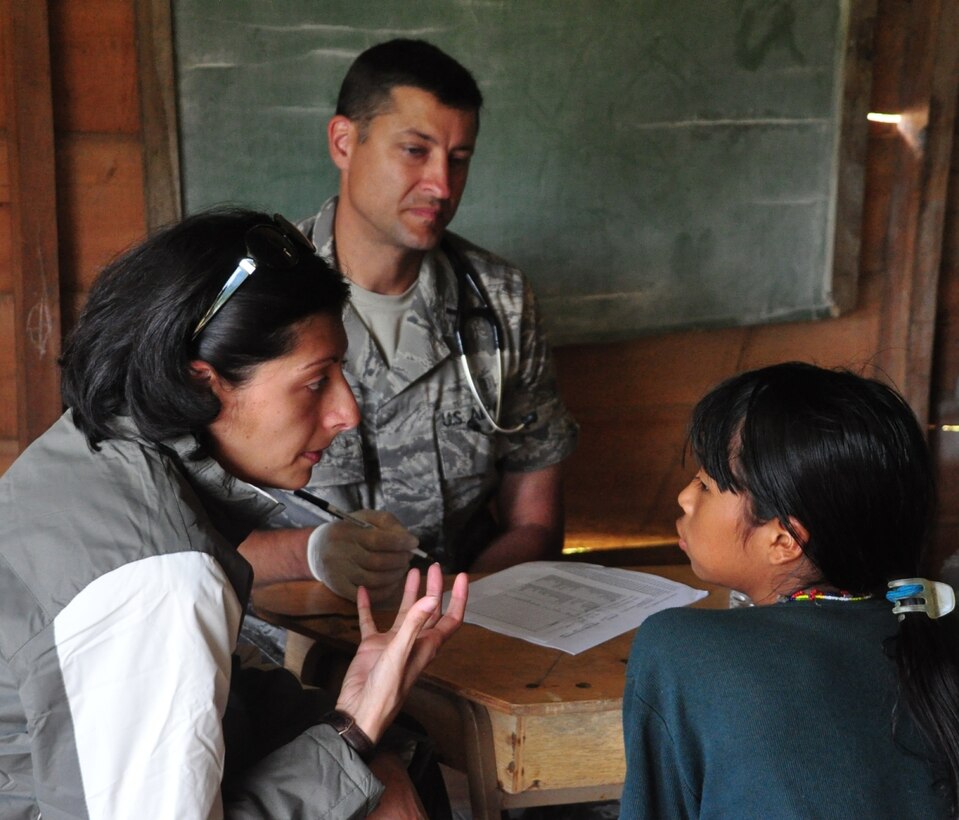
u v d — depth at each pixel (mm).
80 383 1047
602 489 2832
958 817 923
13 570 955
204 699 937
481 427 2029
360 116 1885
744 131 2674
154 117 2328
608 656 1319
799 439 1010
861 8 2680
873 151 2834
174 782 920
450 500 2031
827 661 965
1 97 2283
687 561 2900
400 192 1860
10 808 985
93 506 976
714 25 2604
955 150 2906
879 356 2920
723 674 971
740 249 2729
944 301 2994
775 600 1099
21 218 2287
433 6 2441
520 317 2078
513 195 2566
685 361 2822
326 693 1346
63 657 915
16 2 2217
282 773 1052
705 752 972
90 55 2318
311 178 2449
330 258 1959
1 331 2381
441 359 1982
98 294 1054
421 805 1212
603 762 1253
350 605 1534
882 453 1003
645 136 2613
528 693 1212
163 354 1014
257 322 1031
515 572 1641
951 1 2738
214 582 961
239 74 2363
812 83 2697
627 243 2652
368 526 1563
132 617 929
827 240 2779
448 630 1188
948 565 2961
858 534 1013
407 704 1379
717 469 1077
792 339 2879
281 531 1711
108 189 2371
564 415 2184
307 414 1096
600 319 2670
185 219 1074
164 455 1045
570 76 2541
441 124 1842
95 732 917
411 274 1987
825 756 926
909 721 948
